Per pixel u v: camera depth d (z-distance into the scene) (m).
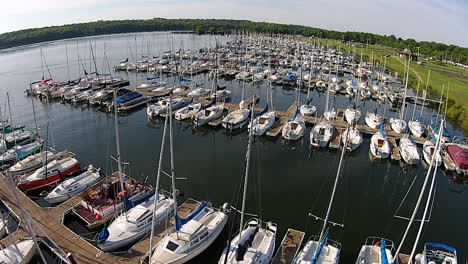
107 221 29.64
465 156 42.69
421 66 125.56
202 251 25.94
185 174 39.81
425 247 24.59
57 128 55.41
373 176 41.09
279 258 25.00
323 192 36.72
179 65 102.94
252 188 36.97
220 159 44.53
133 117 61.59
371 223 31.34
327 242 27.86
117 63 118.88
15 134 48.41
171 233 26.28
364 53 154.00
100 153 45.53
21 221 28.67
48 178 35.47
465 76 106.88
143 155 45.12
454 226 31.56
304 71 105.94
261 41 163.38
